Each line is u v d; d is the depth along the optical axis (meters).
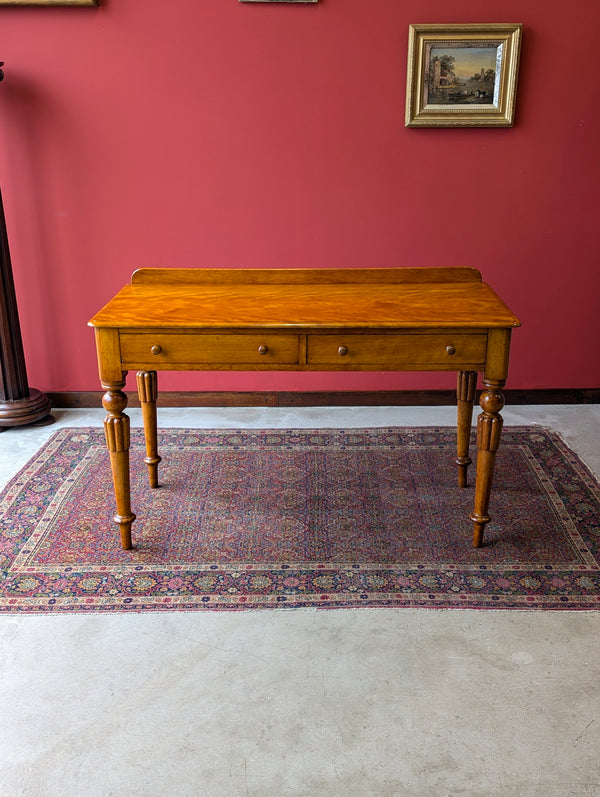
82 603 2.50
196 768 1.87
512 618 2.41
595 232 3.89
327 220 3.87
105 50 3.59
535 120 3.71
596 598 2.50
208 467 3.42
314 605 2.48
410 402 4.16
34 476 3.33
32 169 3.76
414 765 1.88
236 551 2.78
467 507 3.08
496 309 2.64
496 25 3.50
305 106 3.69
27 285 3.96
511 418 3.96
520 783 1.82
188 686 2.14
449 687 2.13
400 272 3.04
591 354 4.09
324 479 3.31
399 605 2.47
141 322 2.50
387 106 3.69
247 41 3.59
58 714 2.04
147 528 2.93
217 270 3.02
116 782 1.84
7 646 2.30
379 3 3.54
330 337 2.52
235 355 2.55
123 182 3.80
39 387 4.14
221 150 3.75
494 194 3.83
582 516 3.00
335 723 2.00
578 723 2.00
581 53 3.61
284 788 1.82
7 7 3.52
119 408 2.61
